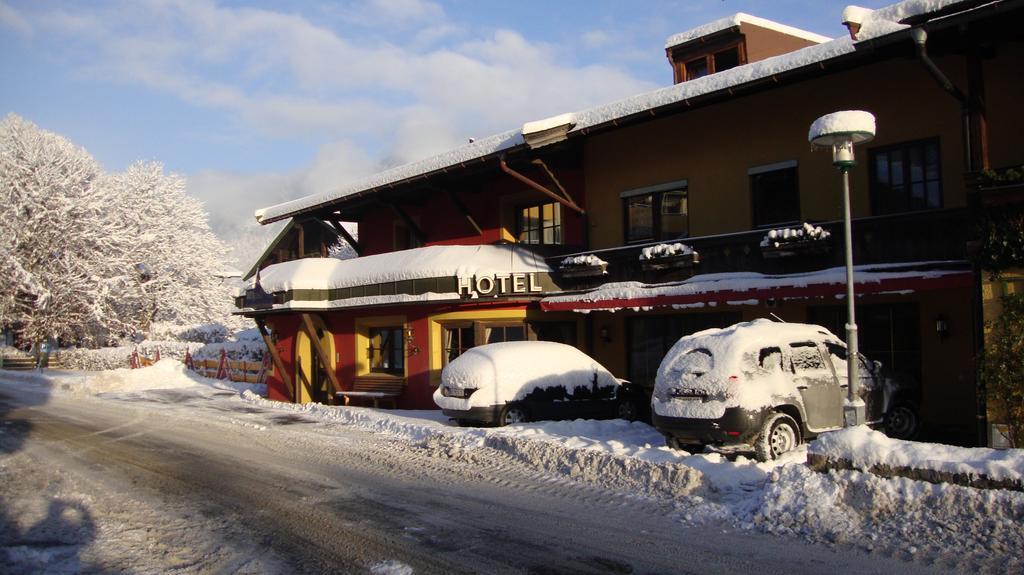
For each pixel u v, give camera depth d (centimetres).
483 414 1502
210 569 670
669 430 1091
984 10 978
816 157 1486
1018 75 1224
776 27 2191
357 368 2334
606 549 700
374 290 2097
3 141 4366
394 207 2300
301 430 1645
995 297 966
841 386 1131
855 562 638
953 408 1280
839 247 1339
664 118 1761
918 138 1338
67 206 4312
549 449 1102
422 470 1120
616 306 1633
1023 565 599
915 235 1243
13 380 3512
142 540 767
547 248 1917
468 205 2275
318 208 2492
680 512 829
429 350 2052
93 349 4631
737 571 627
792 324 1157
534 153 1788
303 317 2275
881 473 757
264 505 907
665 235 1761
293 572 656
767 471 959
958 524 676
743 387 1030
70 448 1391
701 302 1477
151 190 4978
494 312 1903
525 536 750
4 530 814
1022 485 672
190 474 1119
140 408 2184
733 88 1396
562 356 1593
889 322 1381
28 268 4328
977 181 991
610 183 1878
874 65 1403
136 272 4734
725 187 1638
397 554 698
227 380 3309
